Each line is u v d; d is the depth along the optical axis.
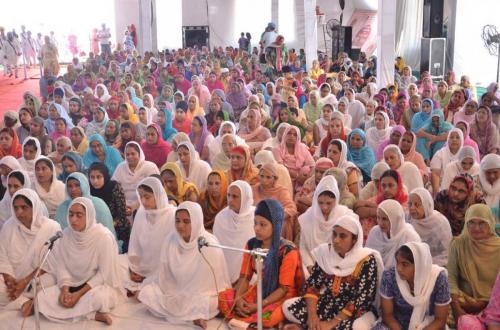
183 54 14.42
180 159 4.75
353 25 16.22
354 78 10.21
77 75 11.34
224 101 8.58
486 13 12.89
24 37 17.44
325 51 16.78
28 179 3.94
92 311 3.15
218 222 3.61
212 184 4.12
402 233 3.13
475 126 5.91
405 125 6.91
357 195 4.35
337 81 10.12
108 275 3.24
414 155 5.01
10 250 3.40
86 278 3.27
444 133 5.83
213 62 13.25
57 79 11.06
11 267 3.40
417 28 14.62
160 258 3.30
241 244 3.51
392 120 7.04
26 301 3.26
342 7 16.48
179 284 3.23
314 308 2.84
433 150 5.89
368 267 2.81
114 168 5.11
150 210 3.54
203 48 15.48
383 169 4.11
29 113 6.30
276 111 6.98
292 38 16.11
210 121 7.21
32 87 13.76
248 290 3.06
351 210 3.60
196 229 3.19
